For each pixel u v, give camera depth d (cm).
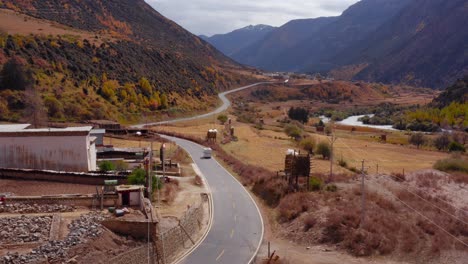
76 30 15212
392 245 3781
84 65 12062
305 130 12444
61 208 3478
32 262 2525
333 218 4109
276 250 3731
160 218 3722
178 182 5262
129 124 10612
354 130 14212
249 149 8169
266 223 4325
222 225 4159
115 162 5400
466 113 14662
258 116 15450
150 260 3105
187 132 9631
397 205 4566
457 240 3791
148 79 13838
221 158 6981
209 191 5119
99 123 8956
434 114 15775
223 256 3466
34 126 7988
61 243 2778
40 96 9406
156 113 12100
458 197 4962
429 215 4272
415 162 7781
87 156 4728
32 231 2978
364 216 4081
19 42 11162
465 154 9262
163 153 5253
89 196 3628
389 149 9531
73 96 10238
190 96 15212
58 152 4678
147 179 4259
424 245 3762
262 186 5253
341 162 7062
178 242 3528
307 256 3662
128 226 3186
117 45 14825
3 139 4600
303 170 5009
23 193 3812
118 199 3659
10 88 9331
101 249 2870
